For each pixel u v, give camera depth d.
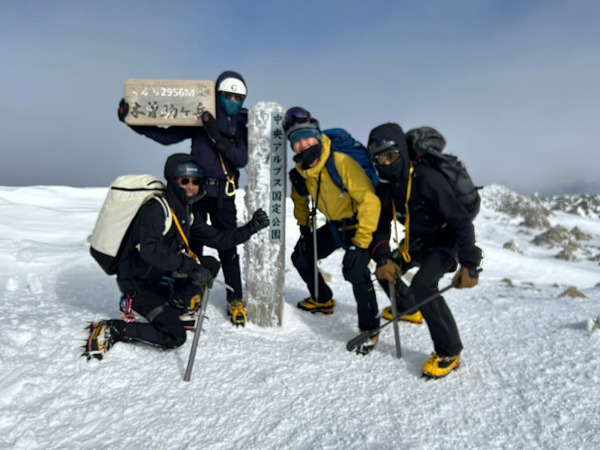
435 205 2.51
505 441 2.08
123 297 2.81
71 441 2.09
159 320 2.79
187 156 2.69
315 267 3.37
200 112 3.23
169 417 2.28
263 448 2.05
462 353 3.02
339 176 2.86
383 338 3.27
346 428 2.18
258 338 3.24
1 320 3.19
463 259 2.49
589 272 9.77
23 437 2.08
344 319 3.72
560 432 2.12
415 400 2.43
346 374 2.73
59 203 9.80
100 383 2.54
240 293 3.53
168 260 2.55
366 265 2.96
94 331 2.76
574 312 3.94
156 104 3.23
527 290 5.30
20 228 6.70
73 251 5.39
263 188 3.35
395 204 2.74
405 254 2.85
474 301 4.44
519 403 2.38
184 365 2.77
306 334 3.38
